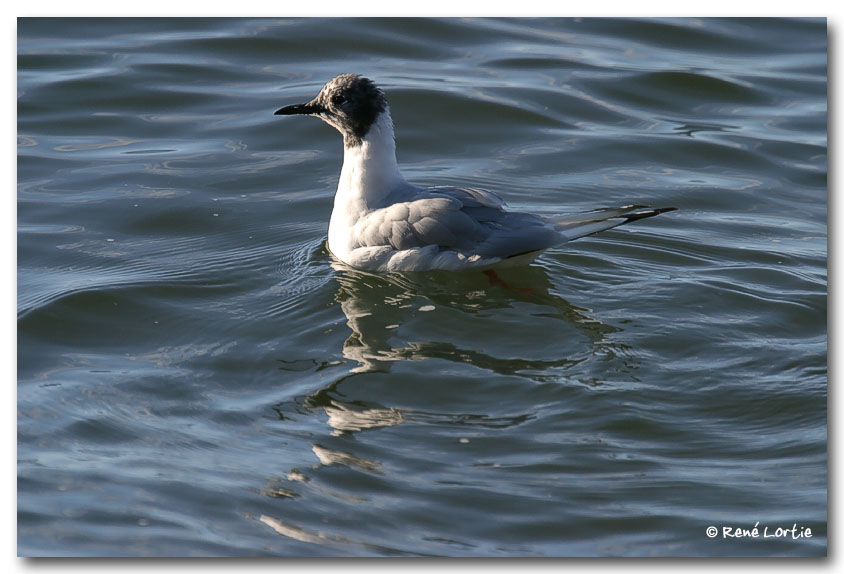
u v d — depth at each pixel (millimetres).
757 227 15898
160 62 20719
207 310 13383
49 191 16750
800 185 17344
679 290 13758
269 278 14203
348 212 14352
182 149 18188
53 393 11672
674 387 11688
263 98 19609
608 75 20609
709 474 10375
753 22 22500
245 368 12133
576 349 12367
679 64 20984
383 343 12539
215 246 15195
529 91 19953
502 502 9930
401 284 13844
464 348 12398
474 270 13906
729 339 12617
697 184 17281
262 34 21750
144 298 13664
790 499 10000
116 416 11266
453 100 19516
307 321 13070
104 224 15812
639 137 18766
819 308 13336
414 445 10695
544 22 22656
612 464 10469
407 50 21391
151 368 12172
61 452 10695
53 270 14461
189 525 9648
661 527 9641
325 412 11250
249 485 10133
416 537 9492
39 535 9508
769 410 11312
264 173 17484
